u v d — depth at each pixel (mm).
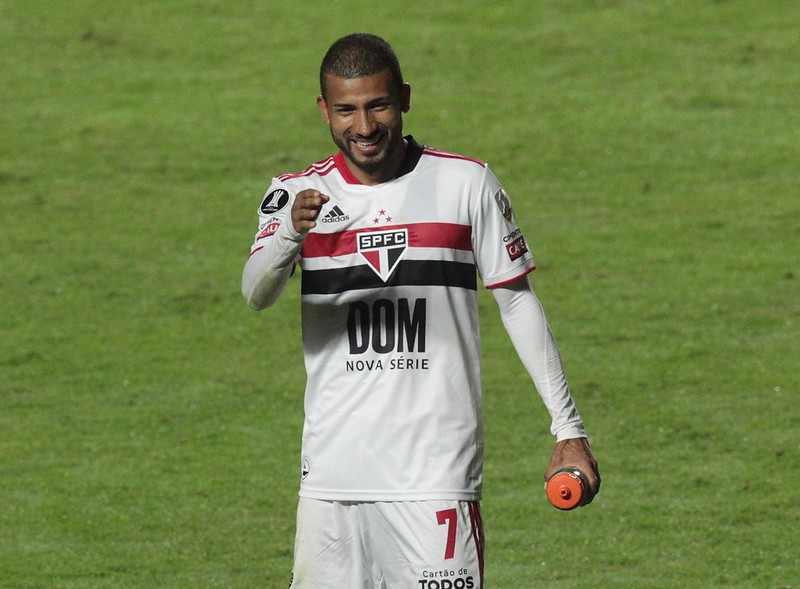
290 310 34625
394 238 13156
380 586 13500
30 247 39125
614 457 25094
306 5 61906
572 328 32406
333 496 13289
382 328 13195
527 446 25781
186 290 35938
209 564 20766
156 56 56781
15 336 32938
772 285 34938
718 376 29234
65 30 59562
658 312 33344
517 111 49812
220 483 24328
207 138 48219
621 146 46344
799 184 42656
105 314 34375
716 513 22438
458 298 13258
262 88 53062
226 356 31578
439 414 13109
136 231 40375
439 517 12992
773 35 56125
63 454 25891
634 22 58219
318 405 13445
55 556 21125
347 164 13461
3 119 50344
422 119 49031
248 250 38844
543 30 57781
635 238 38719
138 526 22375
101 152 47094
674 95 50938
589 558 20719
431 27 58469
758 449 25297
